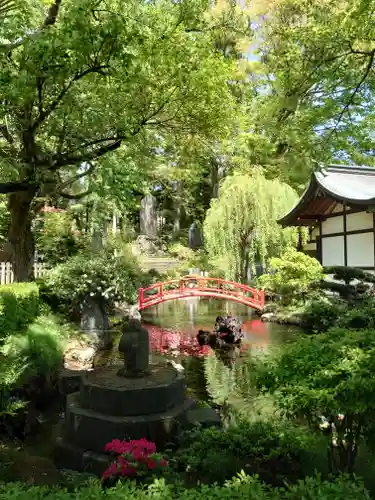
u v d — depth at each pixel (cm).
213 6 1952
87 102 663
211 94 819
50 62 499
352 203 1434
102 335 1091
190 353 1079
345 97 718
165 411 516
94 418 487
